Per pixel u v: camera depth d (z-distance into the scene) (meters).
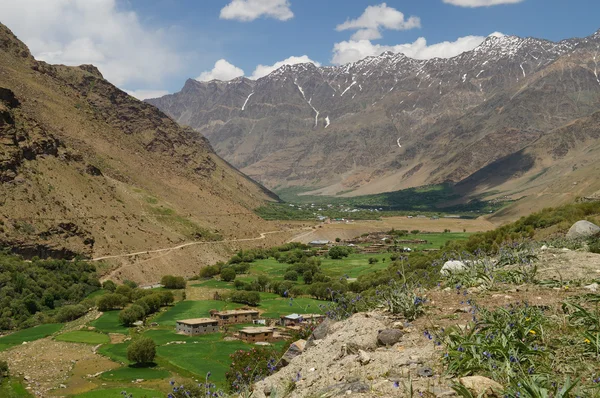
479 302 11.75
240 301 105.88
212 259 166.38
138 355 61.84
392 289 12.90
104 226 154.25
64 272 118.00
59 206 147.25
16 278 100.31
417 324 10.77
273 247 194.88
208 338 77.19
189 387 31.39
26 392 52.75
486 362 7.87
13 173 142.00
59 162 170.38
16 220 128.38
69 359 65.75
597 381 6.90
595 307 10.10
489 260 16.33
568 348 8.30
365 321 11.48
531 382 6.75
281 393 9.09
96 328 84.31
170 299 107.00
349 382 8.38
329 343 11.00
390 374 8.27
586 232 26.91
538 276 14.09
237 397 10.09
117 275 129.88
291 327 75.12
